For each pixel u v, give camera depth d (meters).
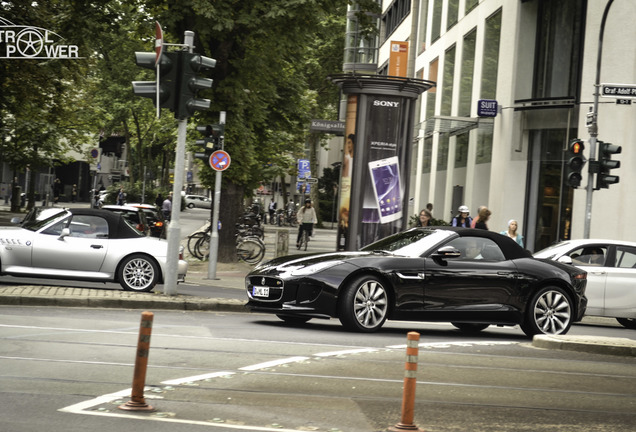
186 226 70.56
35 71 44.47
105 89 85.19
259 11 32.66
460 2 48.66
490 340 16.95
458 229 17.47
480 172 42.19
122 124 94.75
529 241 36.72
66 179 111.81
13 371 10.77
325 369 12.15
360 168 28.75
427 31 58.06
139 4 34.00
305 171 68.56
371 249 17.64
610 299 21.94
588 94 33.94
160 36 19.20
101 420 8.47
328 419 9.15
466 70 46.78
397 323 19.89
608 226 32.78
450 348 15.16
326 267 16.30
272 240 56.12
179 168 20.27
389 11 74.50
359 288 16.30
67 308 17.89
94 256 21.25
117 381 10.52
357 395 10.52
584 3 34.47
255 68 34.34
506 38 38.75
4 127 60.59
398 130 28.80
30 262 20.97
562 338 16.09
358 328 16.34
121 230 21.64
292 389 10.68
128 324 15.74
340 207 29.27
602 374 13.30
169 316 17.64
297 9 31.98
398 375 12.02
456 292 16.83
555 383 12.21
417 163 60.47
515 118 37.75
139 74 84.94
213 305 19.62
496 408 10.20
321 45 88.69
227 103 34.53
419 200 58.25
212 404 9.55
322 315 16.11
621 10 32.94
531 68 37.09
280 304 16.39
